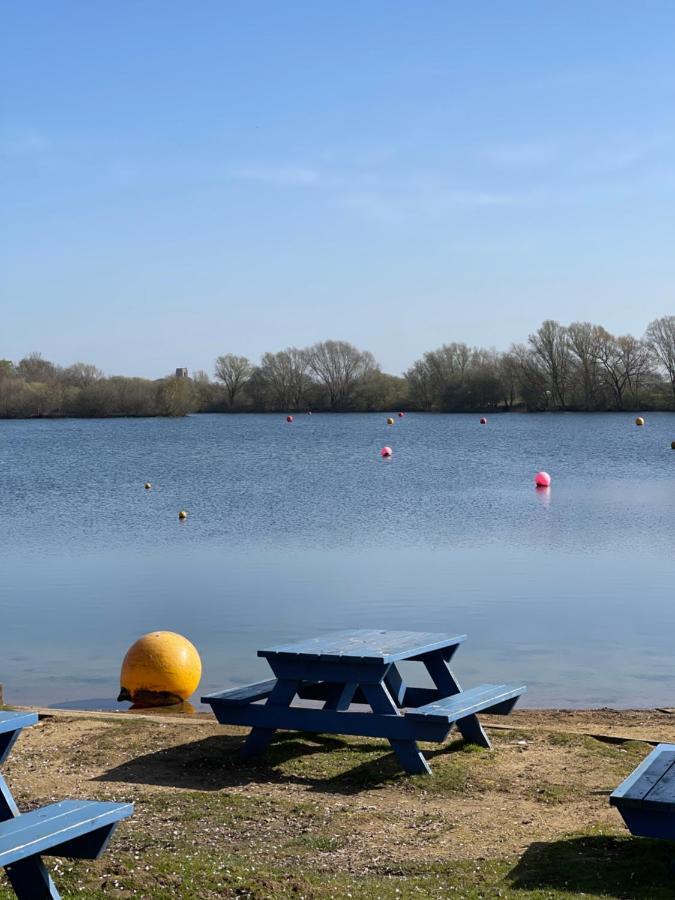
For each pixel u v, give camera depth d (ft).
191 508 118.11
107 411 483.51
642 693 38.88
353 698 30.50
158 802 23.62
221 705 27.55
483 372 447.01
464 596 59.82
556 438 274.16
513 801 24.16
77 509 119.03
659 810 18.01
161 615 55.57
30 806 23.59
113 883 18.04
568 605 56.70
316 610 56.24
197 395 504.43
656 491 131.34
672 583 63.62
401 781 25.55
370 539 87.86
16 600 60.64
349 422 417.90
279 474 170.30
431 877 18.99
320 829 21.93
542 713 35.14
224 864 19.24
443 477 158.81
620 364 409.90
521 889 18.29
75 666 44.73
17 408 479.41
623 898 17.79
